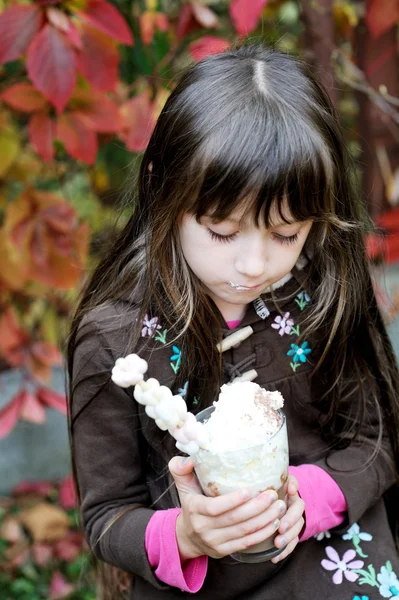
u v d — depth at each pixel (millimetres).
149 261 1202
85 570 2139
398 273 2557
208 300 1244
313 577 1257
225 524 1062
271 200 1062
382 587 1253
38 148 1701
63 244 1812
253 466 1050
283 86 1155
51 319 2080
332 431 1354
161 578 1193
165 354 1248
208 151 1081
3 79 2002
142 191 1271
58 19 1538
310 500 1228
